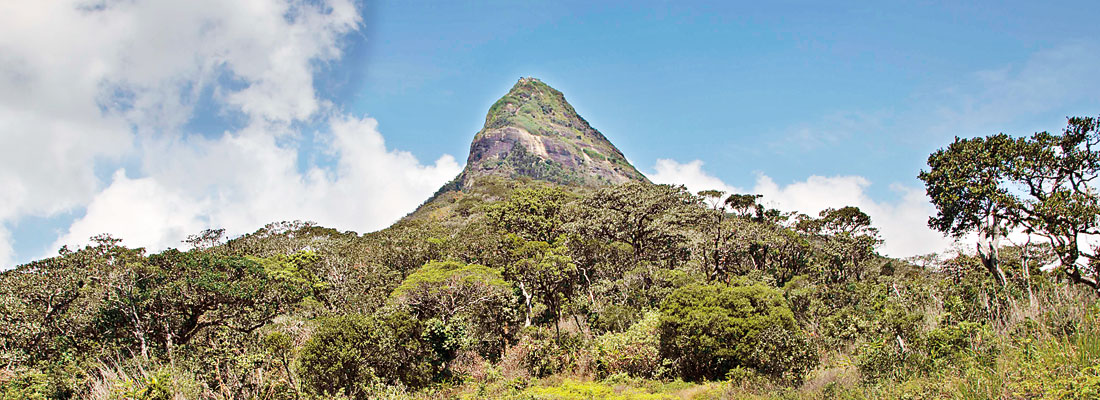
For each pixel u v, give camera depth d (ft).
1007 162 42.42
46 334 75.25
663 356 62.03
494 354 77.56
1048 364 25.22
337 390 54.75
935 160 46.50
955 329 36.37
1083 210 36.70
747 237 120.47
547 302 98.07
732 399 45.47
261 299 82.02
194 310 79.77
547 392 56.29
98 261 83.87
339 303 109.29
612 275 115.44
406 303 79.10
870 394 34.30
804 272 129.08
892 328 40.96
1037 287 38.34
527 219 163.84
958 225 46.88
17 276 84.07
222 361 58.39
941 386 29.32
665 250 142.72
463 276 81.61
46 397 55.36
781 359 50.01
